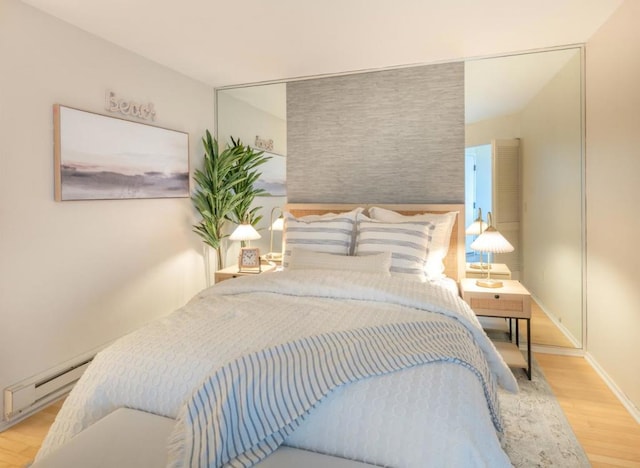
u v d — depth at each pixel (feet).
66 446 4.18
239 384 4.34
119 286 9.82
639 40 6.91
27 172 7.62
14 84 7.35
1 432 7.10
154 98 10.73
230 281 8.17
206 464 3.83
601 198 8.69
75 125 8.45
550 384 8.46
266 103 12.54
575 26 8.65
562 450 6.23
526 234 10.43
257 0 7.41
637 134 7.02
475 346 5.86
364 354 4.77
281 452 4.07
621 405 7.59
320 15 8.04
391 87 11.23
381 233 9.43
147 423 4.58
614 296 8.13
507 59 10.23
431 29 8.73
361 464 3.84
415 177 11.18
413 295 6.79
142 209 10.52
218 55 10.27
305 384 4.31
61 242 8.34
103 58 9.19
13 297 7.43
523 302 8.76
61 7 7.68
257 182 12.78
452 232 10.64
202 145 12.76
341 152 11.79
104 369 5.24
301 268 9.16
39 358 7.93
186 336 5.52
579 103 9.68
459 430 3.78
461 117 10.74
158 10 7.81
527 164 10.32
